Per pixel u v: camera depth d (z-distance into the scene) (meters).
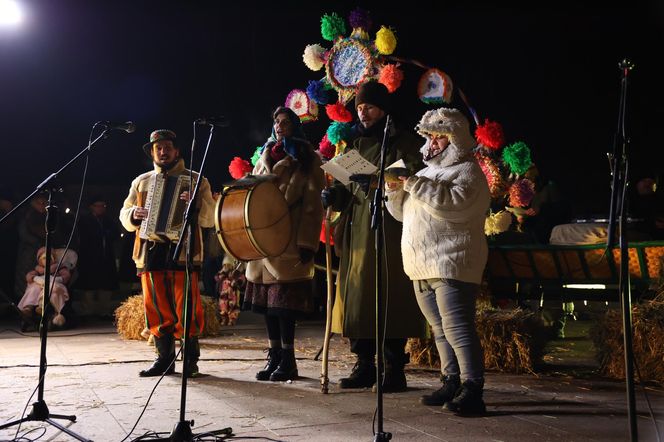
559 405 3.96
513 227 6.86
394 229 4.39
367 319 4.34
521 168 4.95
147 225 4.79
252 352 6.26
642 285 5.22
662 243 4.98
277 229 4.45
